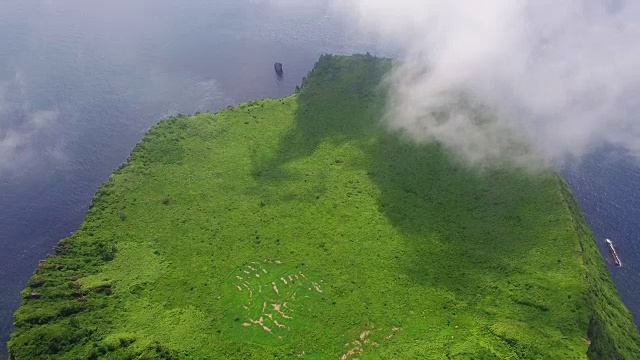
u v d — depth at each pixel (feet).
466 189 632.38
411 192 638.94
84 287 497.87
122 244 561.02
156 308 488.85
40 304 468.75
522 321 458.91
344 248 561.02
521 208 590.55
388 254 551.59
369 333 466.29
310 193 644.27
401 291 507.30
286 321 480.64
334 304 496.23
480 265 532.73
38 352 418.31
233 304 497.05
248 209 618.85
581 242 551.59
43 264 517.55
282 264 542.16
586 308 453.99
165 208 612.70
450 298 496.64
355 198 634.02
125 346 437.99
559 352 419.33
